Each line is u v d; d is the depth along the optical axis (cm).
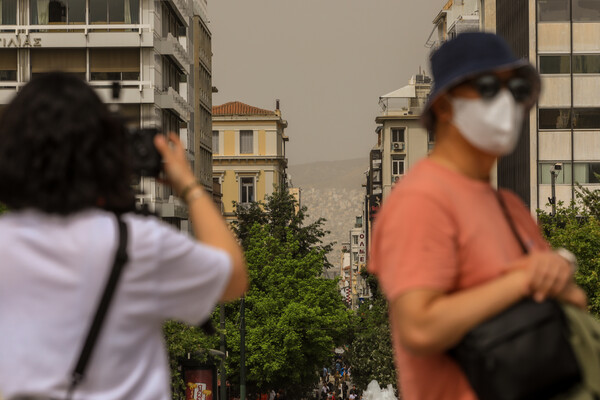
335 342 7738
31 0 6950
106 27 6969
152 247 388
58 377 376
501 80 443
